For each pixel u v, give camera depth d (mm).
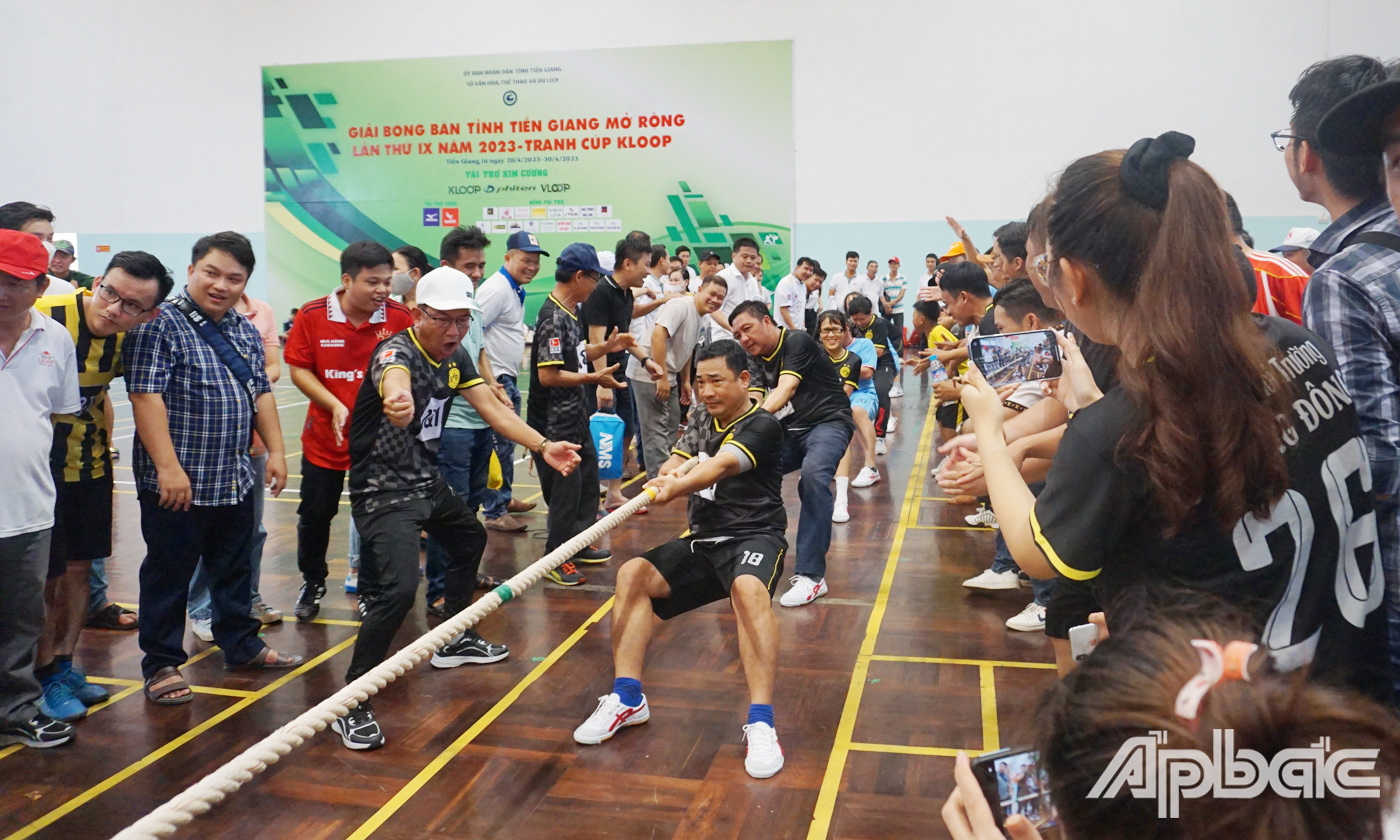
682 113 16750
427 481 3730
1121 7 15156
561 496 5191
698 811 2982
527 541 6125
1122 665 711
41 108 18578
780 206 16562
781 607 4914
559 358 5086
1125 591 1231
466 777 3205
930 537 6277
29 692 3416
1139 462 1154
